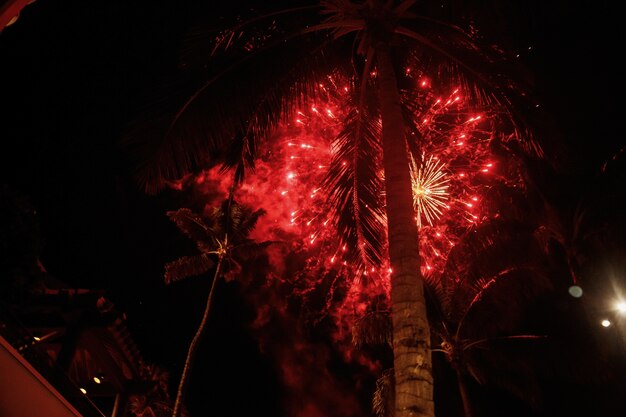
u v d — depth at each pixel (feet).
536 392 63.72
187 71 34.27
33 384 37.65
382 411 63.98
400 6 34.45
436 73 37.93
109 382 69.72
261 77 35.58
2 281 34.94
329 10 34.86
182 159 33.91
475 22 37.91
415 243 25.31
